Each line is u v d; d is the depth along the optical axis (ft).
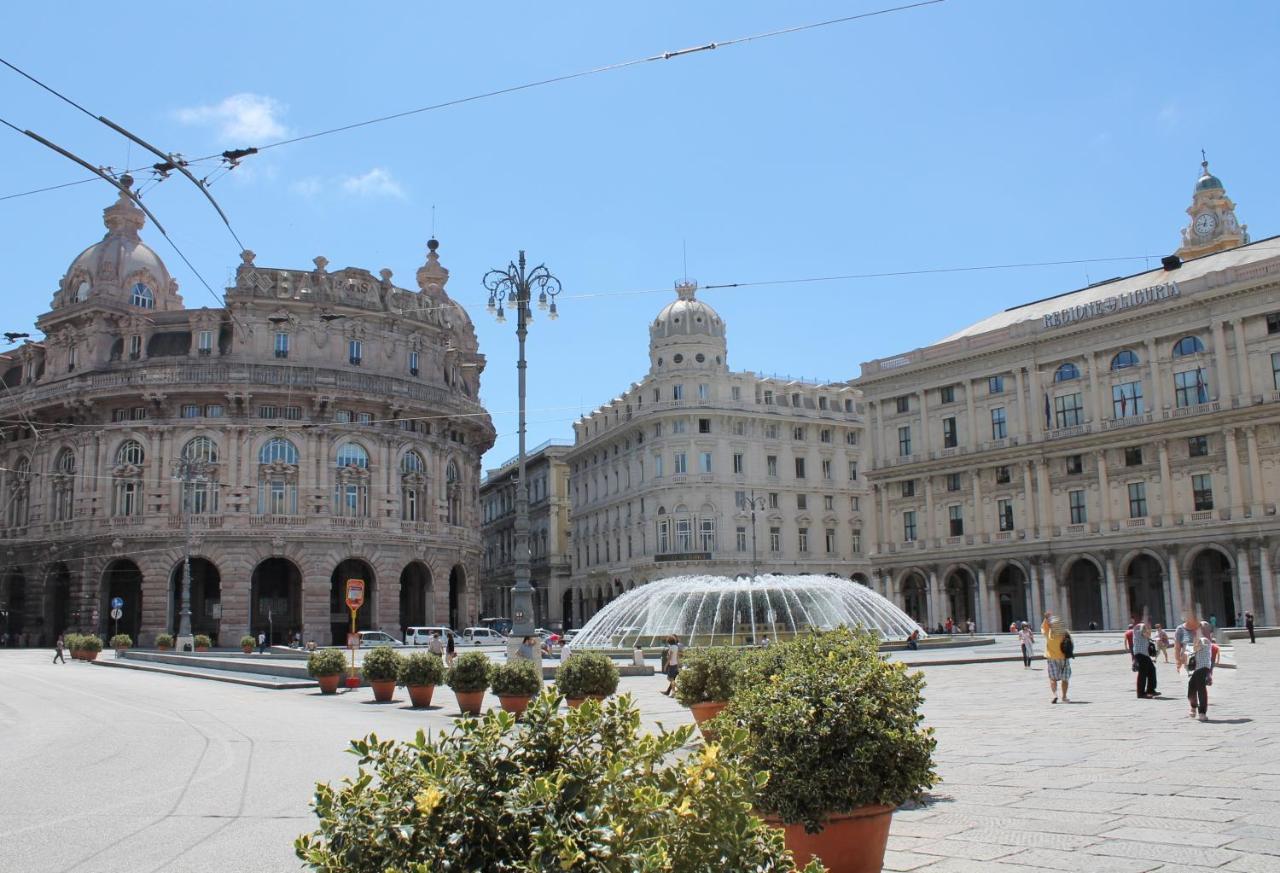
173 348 260.83
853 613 172.35
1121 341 241.96
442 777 17.69
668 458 320.70
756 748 30.07
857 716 30.19
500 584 455.22
